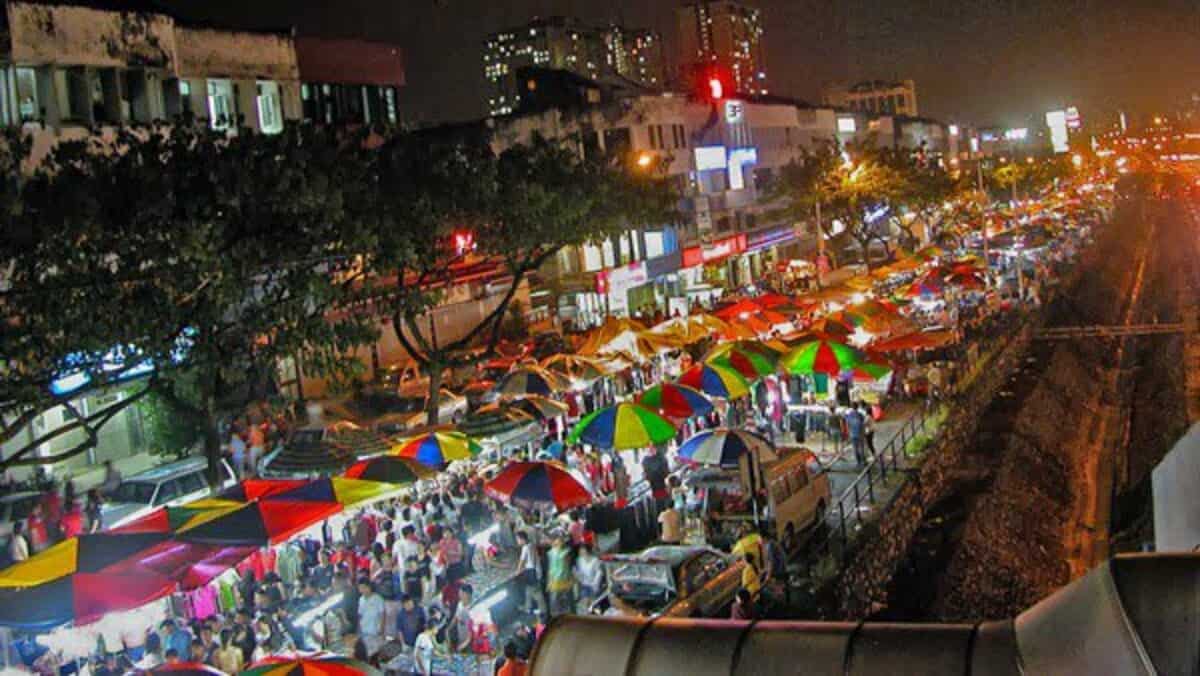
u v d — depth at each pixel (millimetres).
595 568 21641
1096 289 88062
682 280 74750
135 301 22844
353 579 22078
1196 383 55312
